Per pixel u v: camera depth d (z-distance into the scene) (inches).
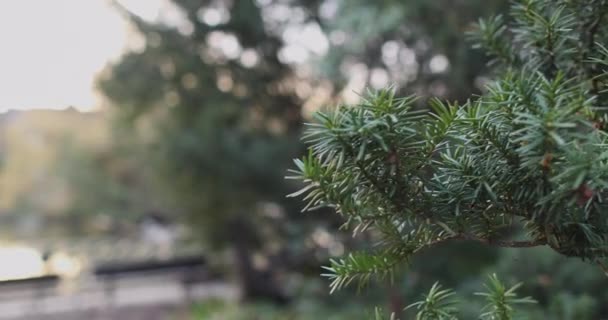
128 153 190.7
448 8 82.3
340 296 130.4
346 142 22.8
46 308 206.1
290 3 130.8
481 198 25.6
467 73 79.7
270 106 148.3
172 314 198.2
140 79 154.4
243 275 201.2
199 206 168.4
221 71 147.1
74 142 276.7
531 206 24.7
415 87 90.1
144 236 283.1
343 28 94.7
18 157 322.3
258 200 153.9
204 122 148.9
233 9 138.1
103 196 269.7
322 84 125.8
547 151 20.8
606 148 22.3
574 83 30.2
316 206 26.6
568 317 63.3
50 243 289.0
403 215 26.1
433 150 25.0
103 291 218.4
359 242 101.3
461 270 98.1
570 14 30.5
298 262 163.2
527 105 22.4
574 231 24.6
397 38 94.6
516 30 32.6
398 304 92.3
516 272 71.1
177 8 143.9
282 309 174.9
